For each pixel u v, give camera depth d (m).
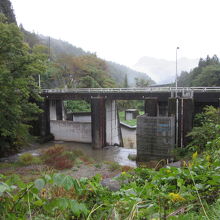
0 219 2.29
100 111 30.95
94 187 3.60
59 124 37.09
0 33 17.78
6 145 25.52
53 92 34.47
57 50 110.88
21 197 2.38
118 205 2.76
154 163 19.64
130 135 46.78
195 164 4.09
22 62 19.56
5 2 51.62
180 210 2.60
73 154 25.16
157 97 27.61
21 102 22.52
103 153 29.55
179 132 23.69
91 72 68.19
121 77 123.06
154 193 3.23
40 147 31.91
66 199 2.39
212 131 9.92
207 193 3.09
